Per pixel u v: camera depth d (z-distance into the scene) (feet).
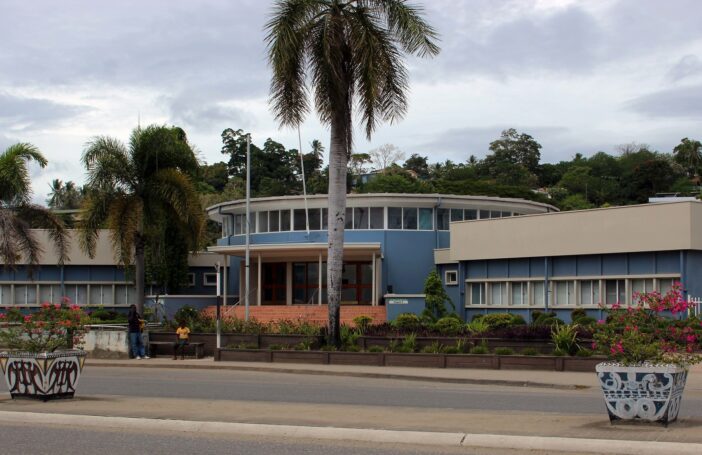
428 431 38.81
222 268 161.38
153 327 113.60
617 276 114.62
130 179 116.47
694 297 106.63
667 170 332.60
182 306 140.56
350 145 89.61
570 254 119.96
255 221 153.89
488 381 70.08
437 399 56.13
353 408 49.49
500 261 131.44
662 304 43.42
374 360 84.17
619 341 40.81
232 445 36.76
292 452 34.86
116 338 96.17
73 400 52.37
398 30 86.48
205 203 238.27
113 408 48.42
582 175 351.87
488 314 121.90
